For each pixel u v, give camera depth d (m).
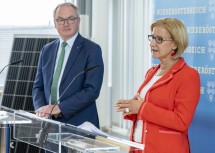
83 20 4.94
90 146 1.81
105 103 5.36
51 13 5.10
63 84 2.81
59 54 2.90
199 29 3.48
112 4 5.36
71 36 2.86
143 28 4.88
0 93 4.55
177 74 2.21
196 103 2.17
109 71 5.41
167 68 2.29
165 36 2.21
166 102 2.19
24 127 2.39
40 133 2.22
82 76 2.80
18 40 4.20
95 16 5.26
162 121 2.13
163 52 2.23
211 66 3.40
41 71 3.03
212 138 3.37
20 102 4.05
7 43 4.96
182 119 2.12
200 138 3.44
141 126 2.27
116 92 5.34
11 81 4.12
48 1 5.10
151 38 2.26
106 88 5.34
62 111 2.68
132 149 1.78
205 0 3.43
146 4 4.82
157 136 2.18
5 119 2.48
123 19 5.19
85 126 2.12
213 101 3.38
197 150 3.46
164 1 3.78
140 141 2.24
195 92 2.16
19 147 3.80
